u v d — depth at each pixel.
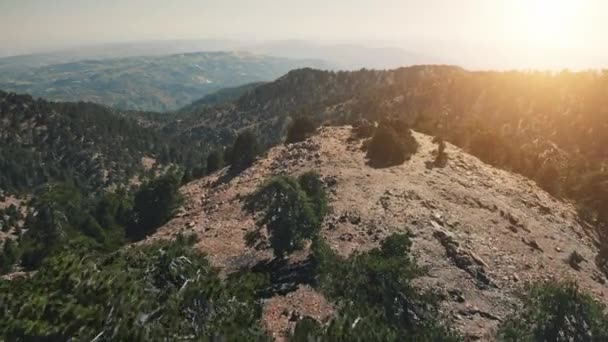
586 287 33.22
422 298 25.48
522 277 31.27
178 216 44.69
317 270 26.53
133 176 167.50
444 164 51.22
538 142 96.25
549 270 33.88
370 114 152.00
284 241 29.33
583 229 46.88
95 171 165.00
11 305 16.77
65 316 16.56
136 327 16.92
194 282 21.55
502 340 24.02
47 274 19.20
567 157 87.00
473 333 24.25
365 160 49.31
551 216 46.09
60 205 72.50
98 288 18.39
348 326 20.45
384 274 25.62
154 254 23.77
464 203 41.25
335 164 47.69
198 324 19.09
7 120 182.12
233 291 22.70
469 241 34.03
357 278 25.56
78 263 20.06
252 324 20.31
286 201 30.64
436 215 36.31
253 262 29.78
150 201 45.66
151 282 21.08
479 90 148.62
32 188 151.12
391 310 23.94
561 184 58.47
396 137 51.34
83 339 15.84
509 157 61.88
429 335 22.73
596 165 74.88
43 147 173.75
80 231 51.25
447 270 29.28
